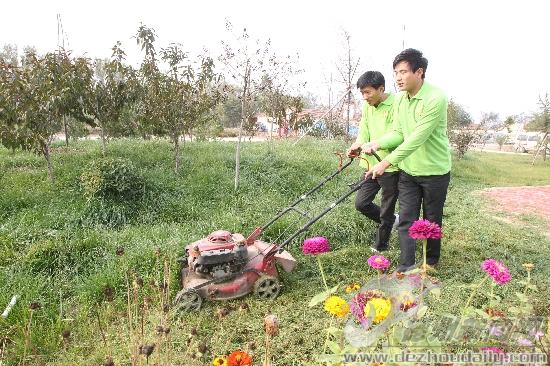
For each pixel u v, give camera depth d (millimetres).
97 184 5734
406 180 4195
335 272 4582
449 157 4145
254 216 5812
